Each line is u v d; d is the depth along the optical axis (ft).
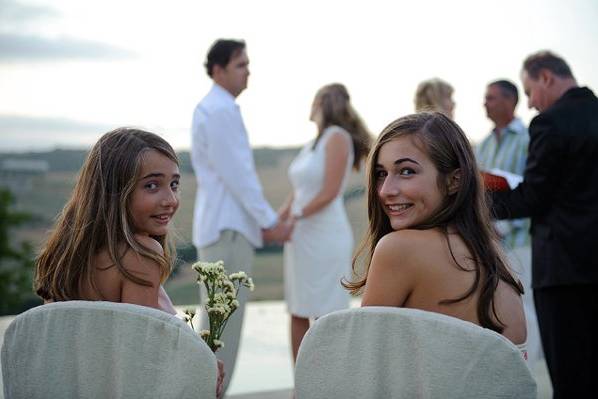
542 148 9.78
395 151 4.99
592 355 9.81
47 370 4.43
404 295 4.83
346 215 12.89
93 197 5.12
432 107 13.41
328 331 4.25
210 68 11.39
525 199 9.97
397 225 5.02
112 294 5.02
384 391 4.16
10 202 26.58
